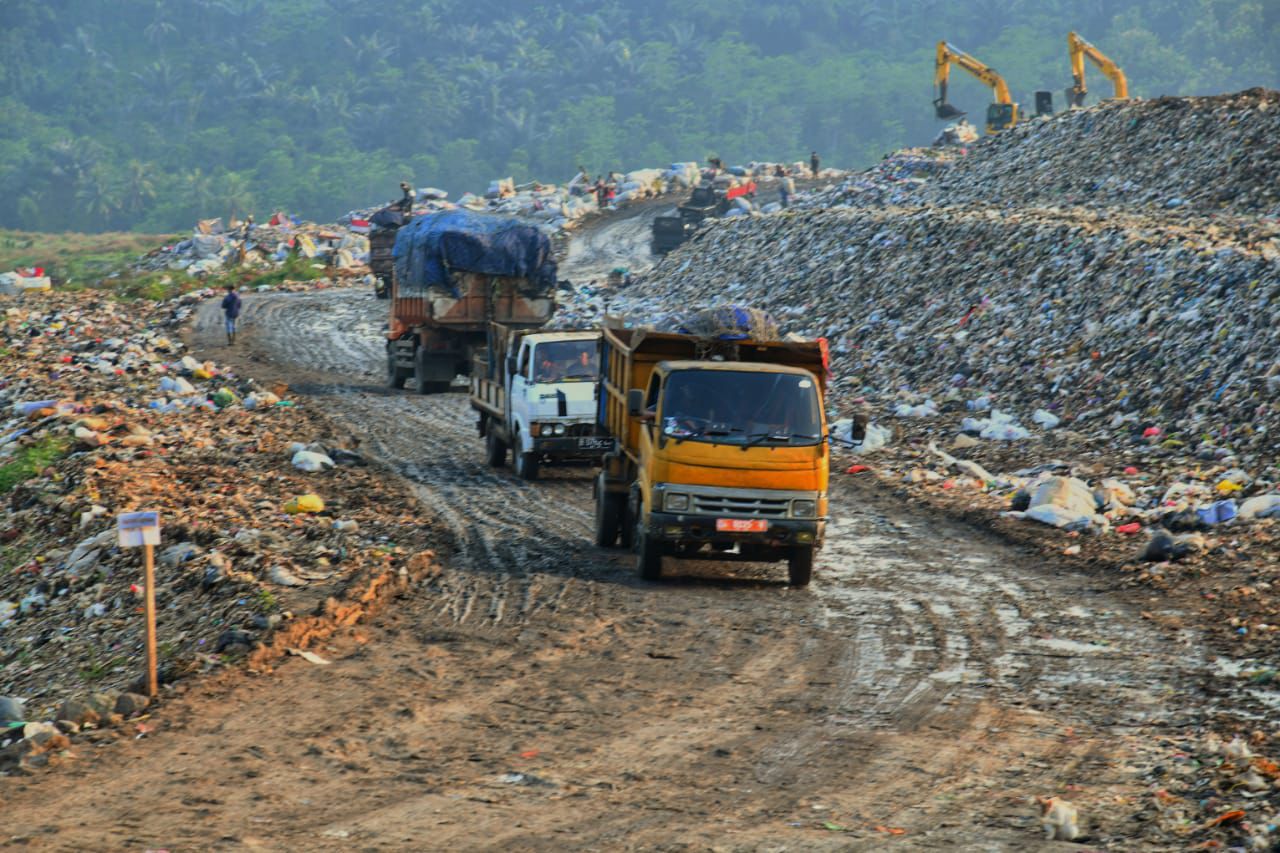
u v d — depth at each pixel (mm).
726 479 44969
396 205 166000
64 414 79750
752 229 153625
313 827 25453
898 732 31781
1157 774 28812
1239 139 124875
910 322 107938
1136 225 104688
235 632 38719
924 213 128000
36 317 135125
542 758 29562
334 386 105250
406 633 40031
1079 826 25969
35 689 42312
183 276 196750
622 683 35375
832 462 73938
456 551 51281
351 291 178750
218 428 80438
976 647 39469
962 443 77500
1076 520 56469
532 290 95375
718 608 43531
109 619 45906
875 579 48594
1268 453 66438
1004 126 199500
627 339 53375
